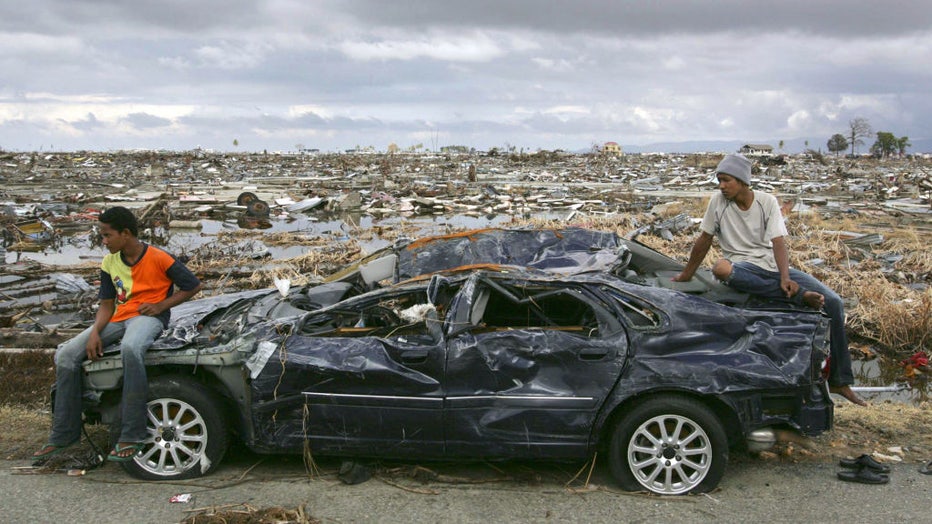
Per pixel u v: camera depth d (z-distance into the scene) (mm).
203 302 6316
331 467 5234
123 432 4867
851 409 6477
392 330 5133
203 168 51938
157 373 5133
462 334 4957
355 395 4914
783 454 5461
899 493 4777
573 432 4801
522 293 5199
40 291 12062
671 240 16172
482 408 4824
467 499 4723
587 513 4523
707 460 4742
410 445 4926
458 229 19250
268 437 5035
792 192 33188
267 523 4309
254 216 21812
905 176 44875
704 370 4727
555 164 63938
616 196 29609
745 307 5730
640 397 4809
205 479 5035
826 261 13812
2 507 4590
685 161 64812
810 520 4406
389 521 4406
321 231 20312
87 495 4785
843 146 108062
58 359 5074
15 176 42562
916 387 7477
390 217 24281
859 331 9156
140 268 5137
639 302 5008
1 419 6223
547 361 4848
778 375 4770
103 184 37875
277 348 5000
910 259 14008
